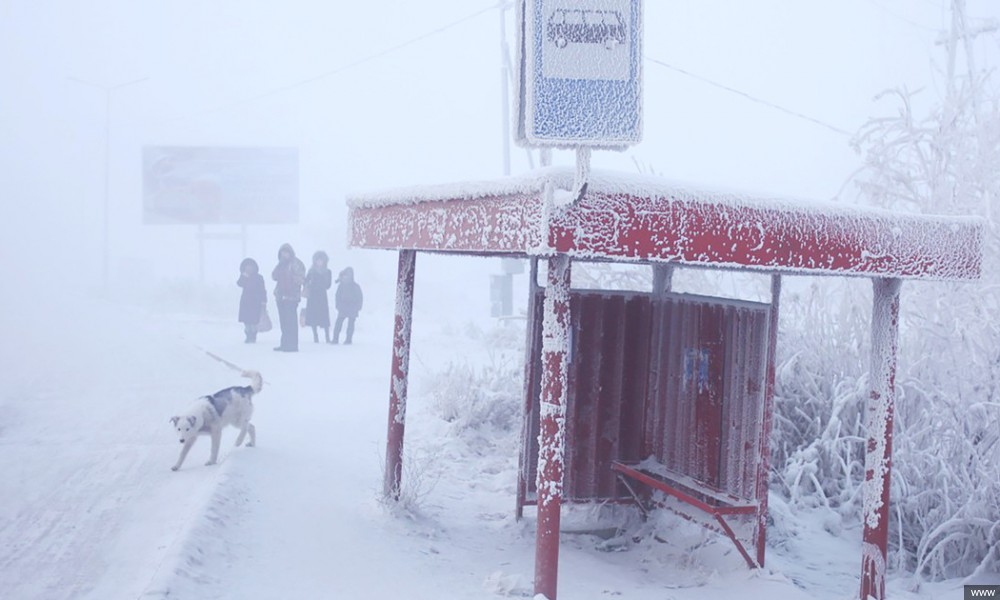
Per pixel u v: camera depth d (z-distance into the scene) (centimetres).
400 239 538
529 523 618
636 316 641
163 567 432
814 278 831
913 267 466
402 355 606
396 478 604
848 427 776
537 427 620
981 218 486
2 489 655
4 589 455
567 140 352
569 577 514
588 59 354
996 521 600
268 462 696
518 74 369
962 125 855
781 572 559
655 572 563
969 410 651
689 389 607
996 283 752
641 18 358
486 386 982
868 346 796
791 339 837
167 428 900
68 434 870
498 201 415
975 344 695
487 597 456
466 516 634
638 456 645
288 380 1209
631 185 387
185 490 640
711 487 579
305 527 543
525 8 358
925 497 657
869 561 504
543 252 371
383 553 514
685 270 928
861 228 449
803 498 720
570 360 621
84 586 460
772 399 536
